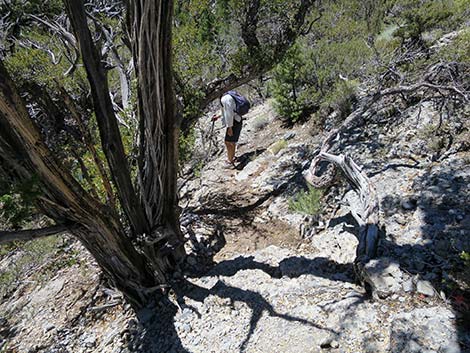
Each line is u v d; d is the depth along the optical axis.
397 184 4.27
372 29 9.25
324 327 2.87
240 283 3.83
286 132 7.78
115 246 3.58
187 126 5.41
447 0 7.88
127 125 4.49
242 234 5.00
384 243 3.42
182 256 4.39
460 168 4.15
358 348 2.61
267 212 5.30
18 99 2.42
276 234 4.80
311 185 4.95
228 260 4.40
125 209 3.74
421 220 3.61
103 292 4.59
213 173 7.09
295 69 7.65
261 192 5.91
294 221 4.87
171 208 4.00
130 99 4.85
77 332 4.23
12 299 5.28
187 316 3.66
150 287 4.05
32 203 2.80
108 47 5.97
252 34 5.39
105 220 3.36
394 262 3.09
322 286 3.38
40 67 5.94
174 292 4.03
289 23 5.46
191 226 5.17
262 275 3.87
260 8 5.21
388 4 9.04
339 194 4.80
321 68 7.77
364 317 2.80
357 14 10.10
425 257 3.16
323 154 4.65
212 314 3.58
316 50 7.90
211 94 5.57
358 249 3.43
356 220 3.81
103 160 4.16
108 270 3.85
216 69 5.82
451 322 2.52
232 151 7.12
